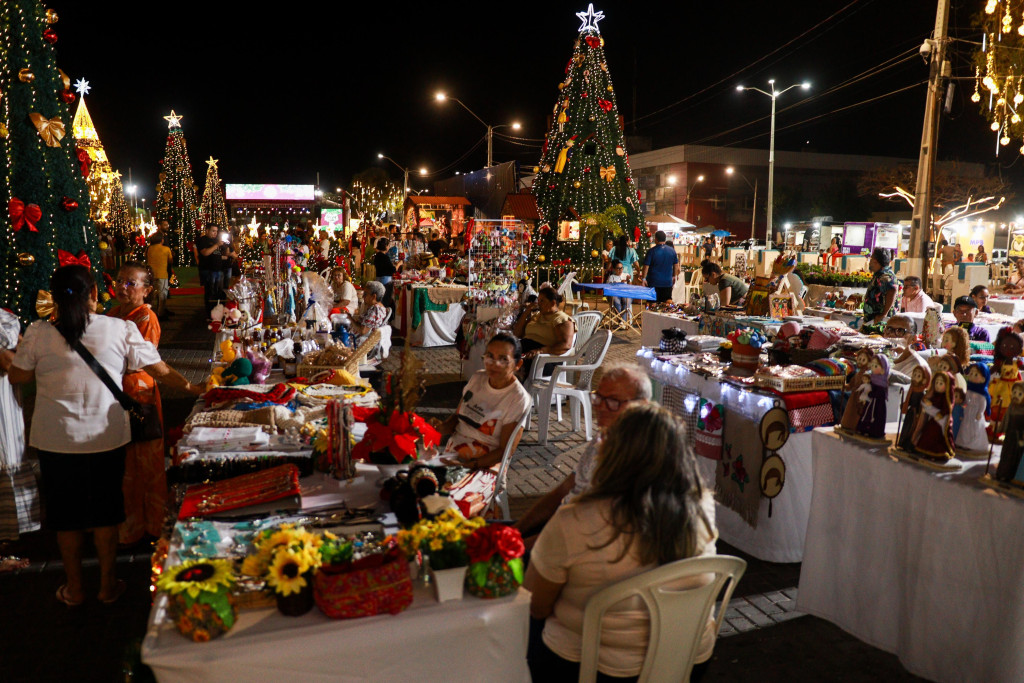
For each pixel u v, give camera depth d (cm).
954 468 295
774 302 652
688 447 203
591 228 1845
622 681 197
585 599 200
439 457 339
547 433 638
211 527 237
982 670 272
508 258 905
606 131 1984
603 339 653
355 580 182
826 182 6456
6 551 420
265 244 916
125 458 392
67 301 333
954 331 340
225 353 503
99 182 2616
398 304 1233
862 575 332
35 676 302
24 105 566
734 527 440
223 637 175
